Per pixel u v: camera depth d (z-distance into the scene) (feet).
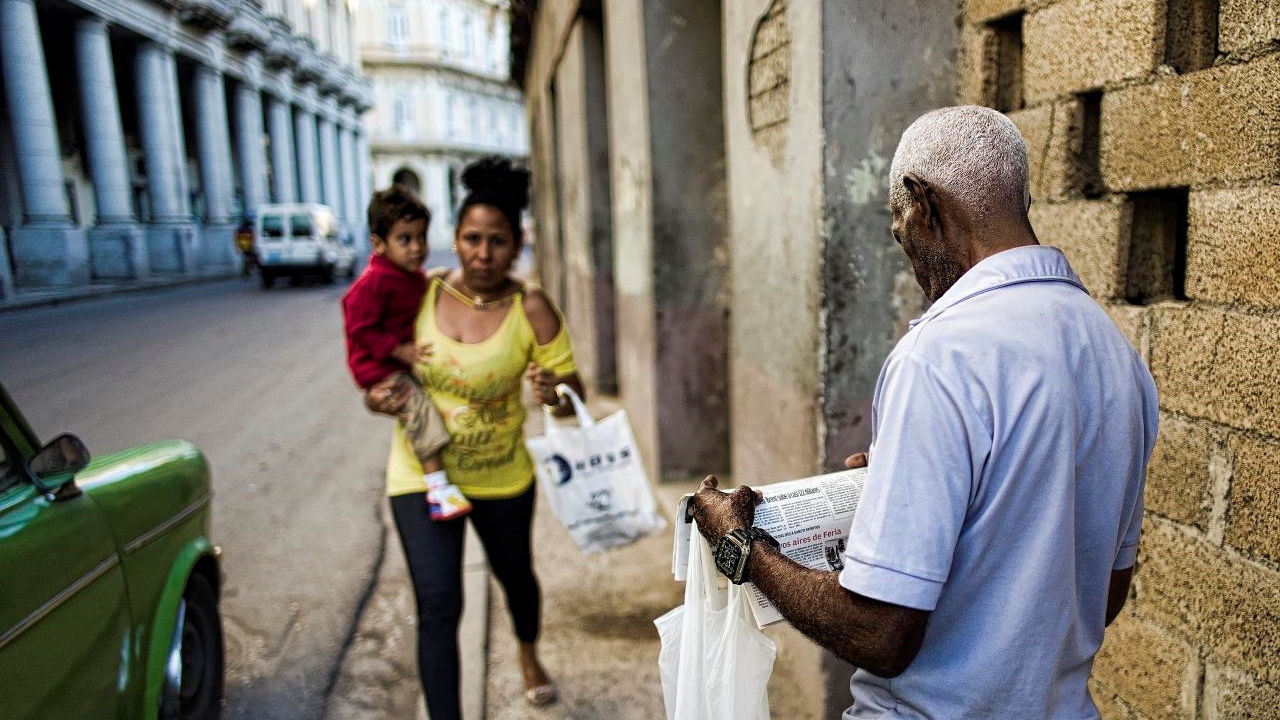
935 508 3.60
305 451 21.31
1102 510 3.95
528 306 8.77
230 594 13.26
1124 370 3.94
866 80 8.30
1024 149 4.13
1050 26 7.26
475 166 8.58
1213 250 5.85
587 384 25.93
